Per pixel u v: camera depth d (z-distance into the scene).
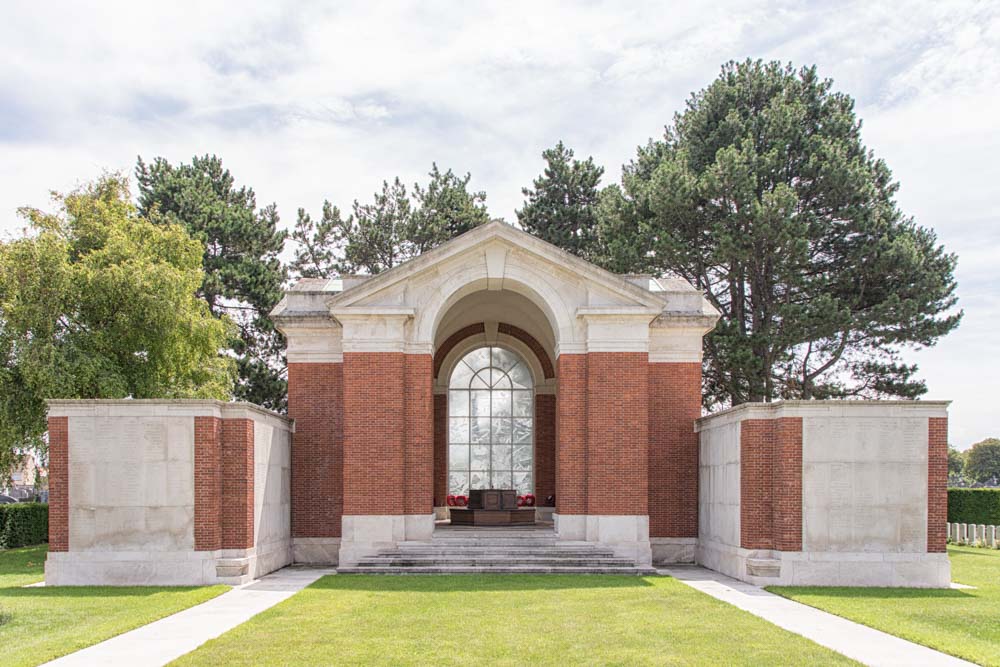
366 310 27.39
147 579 22.62
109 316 33.03
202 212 50.44
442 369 37.09
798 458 22.84
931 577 22.44
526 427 37.44
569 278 27.95
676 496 29.55
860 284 42.97
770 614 18.11
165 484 22.88
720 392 47.62
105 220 35.62
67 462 22.92
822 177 42.44
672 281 32.91
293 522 29.20
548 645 14.70
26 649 14.29
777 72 47.94
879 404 22.88
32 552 34.53
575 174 57.09
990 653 13.95
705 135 47.62
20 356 31.06
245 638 15.27
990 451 125.06
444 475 36.78
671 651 14.23
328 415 29.59
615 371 27.42
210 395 35.78
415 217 55.97
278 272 52.94
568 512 27.14
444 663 13.38
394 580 23.61
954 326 42.78
